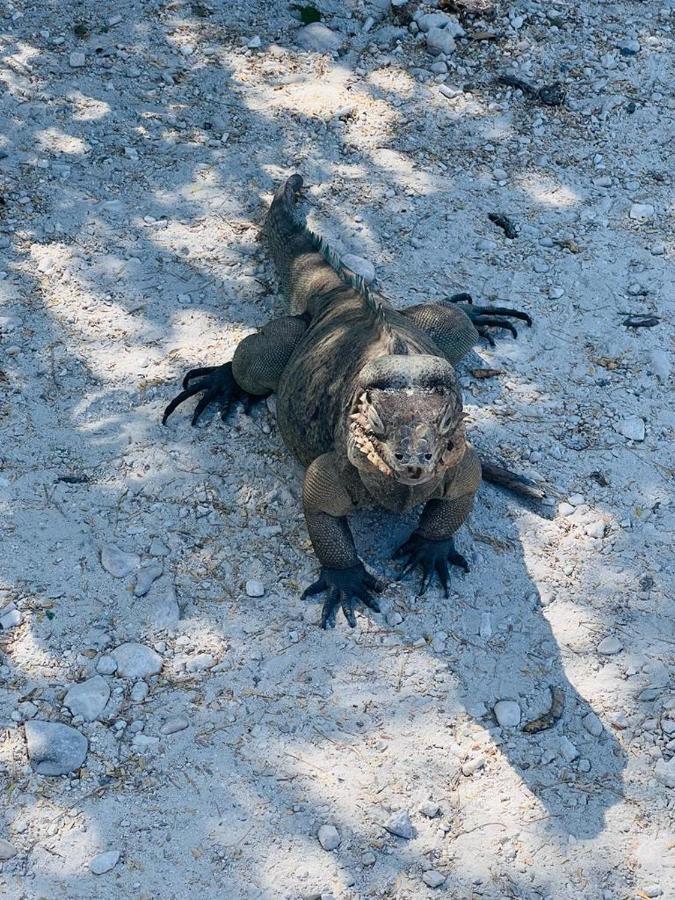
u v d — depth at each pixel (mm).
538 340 3094
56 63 3422
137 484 2895
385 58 3486
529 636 2789
